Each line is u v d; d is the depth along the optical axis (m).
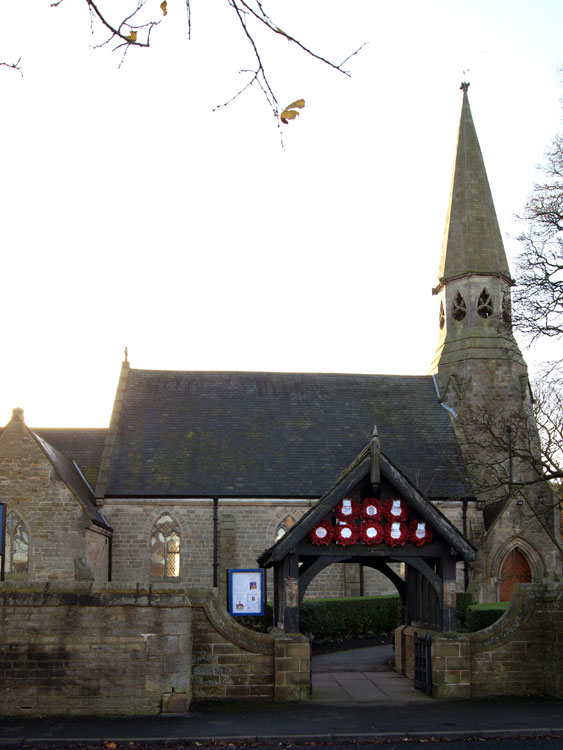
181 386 37.50
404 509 17.03
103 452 33.22
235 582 18.98
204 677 15.99
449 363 39.31
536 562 32.78
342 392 38.50
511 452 30.00
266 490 32.56
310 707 15.45
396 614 30.48
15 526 27.02
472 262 40.00
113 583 14.90
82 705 14.50
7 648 14.59
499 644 16.81
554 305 28.19
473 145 42.22
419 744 12.76
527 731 13.34
